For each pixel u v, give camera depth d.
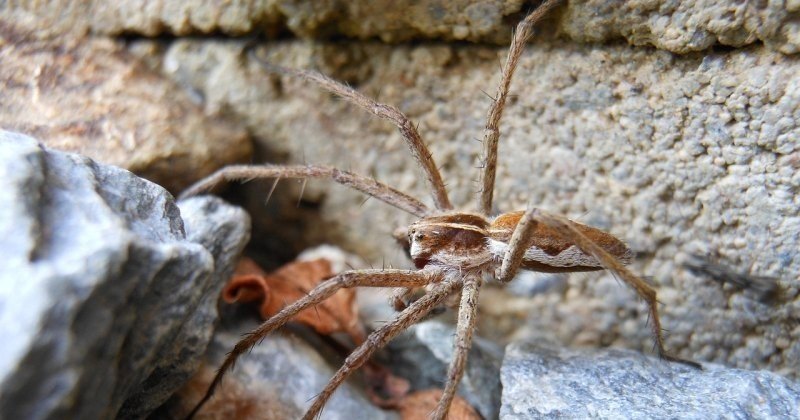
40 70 0.05
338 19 0.05
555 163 0.05
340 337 0.05
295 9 0.05
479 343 0.05
